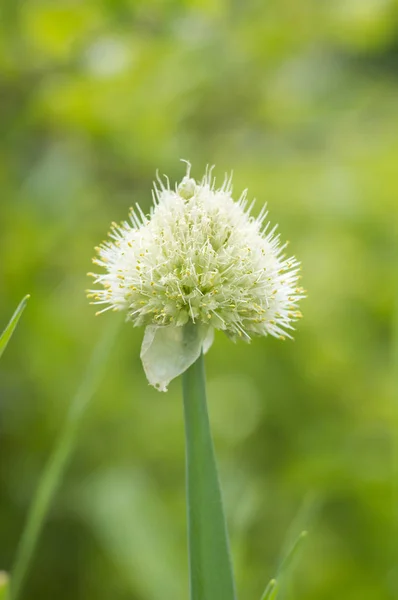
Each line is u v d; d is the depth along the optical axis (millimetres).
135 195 718
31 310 650
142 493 581
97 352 468
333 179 722
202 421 383
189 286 393
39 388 664
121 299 396
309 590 597
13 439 662
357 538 626
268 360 722
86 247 706
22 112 664
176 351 388
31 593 628
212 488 380
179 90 674
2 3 639
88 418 656
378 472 616
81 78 631
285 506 645
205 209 397
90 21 652
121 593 625
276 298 400
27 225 660
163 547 565
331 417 708
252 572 594
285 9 713
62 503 638
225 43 702
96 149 698
